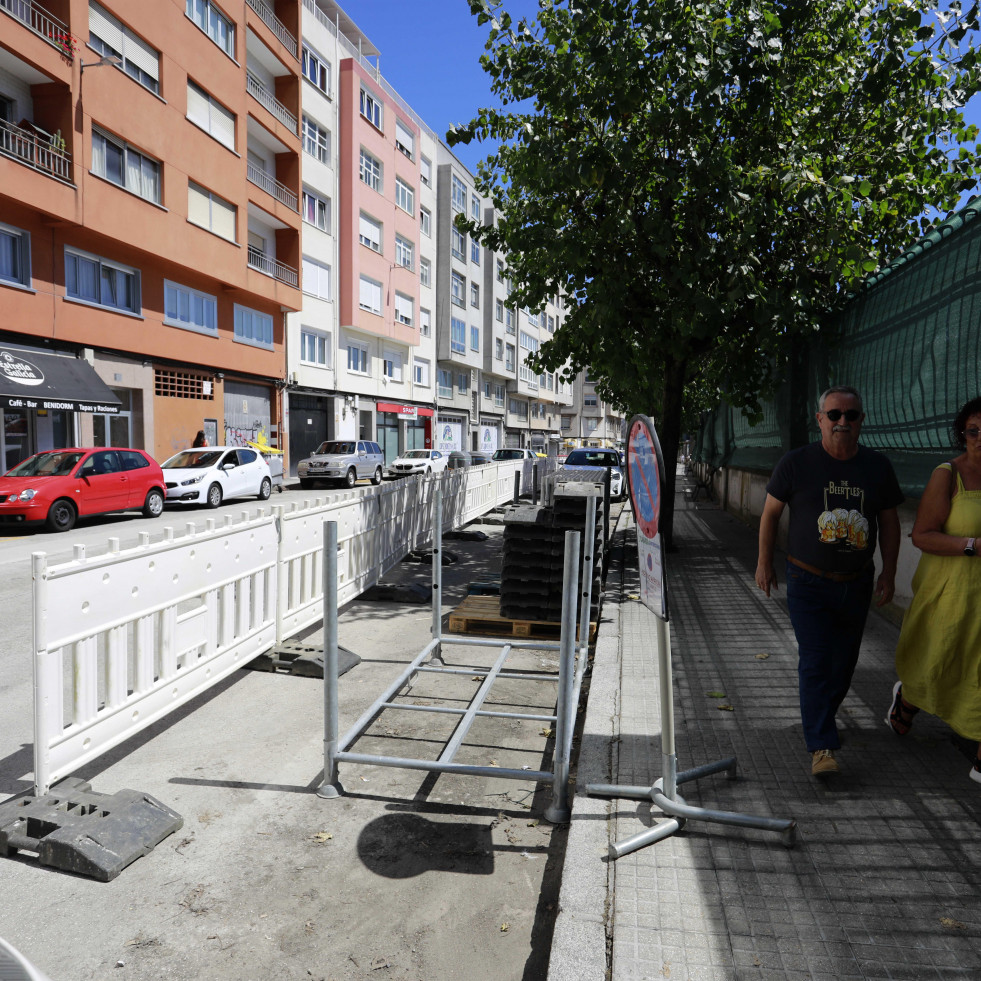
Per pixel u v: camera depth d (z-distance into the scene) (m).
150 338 21.12
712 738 3.95
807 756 3.71
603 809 3.20
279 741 4.12
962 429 3.32
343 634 6.44
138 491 15.09
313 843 3.08
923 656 3.45
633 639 5.93
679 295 8.73
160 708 4.02
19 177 16.00
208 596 4.53
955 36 7.08
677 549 10.71
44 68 16.53
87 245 18.84
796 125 8.84
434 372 43.69
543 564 6.44
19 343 17.12
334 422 32.62
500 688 5.19
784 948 2.28
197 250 22.36
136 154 19.97
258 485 19.84
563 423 95.69
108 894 2.72
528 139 8.38
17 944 2.45
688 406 21.39
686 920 2.42
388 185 35.81
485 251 50.69
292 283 28.58
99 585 3.51
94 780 3.64
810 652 3.46
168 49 20.84
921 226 8.57
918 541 3.38
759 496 12.77
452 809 3.41
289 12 28.27
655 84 7.90
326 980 2.30
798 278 8.06
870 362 6.64
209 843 3.07
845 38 8.13
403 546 9.36
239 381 26.42
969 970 2.18
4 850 2.98
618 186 7.97
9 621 6.75
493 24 8.54
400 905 2.68
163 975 2.31
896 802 3.20
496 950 2.45
